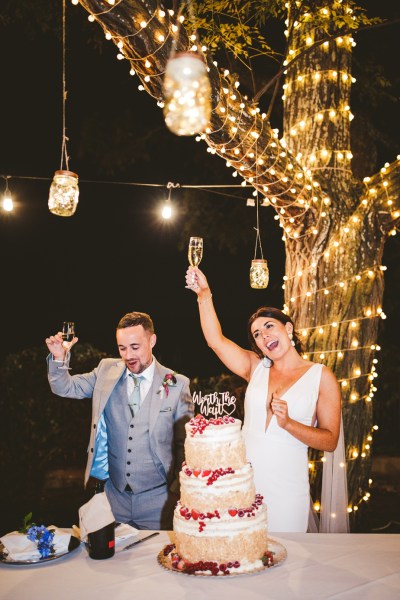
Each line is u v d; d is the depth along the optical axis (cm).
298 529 357
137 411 385
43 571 257
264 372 393
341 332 536
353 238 541
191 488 266
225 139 441
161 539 292
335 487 401
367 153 823
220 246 1141
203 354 1419
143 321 388
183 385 396
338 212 540
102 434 397
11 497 753
